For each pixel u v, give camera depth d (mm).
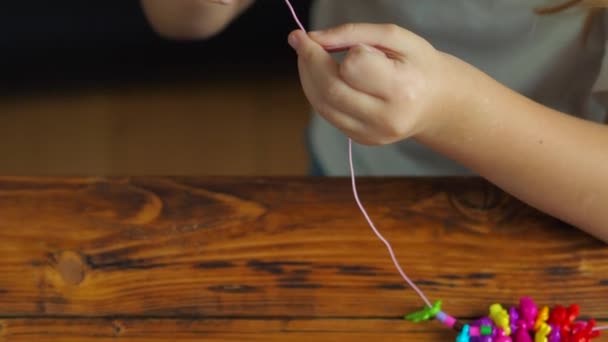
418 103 544
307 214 614
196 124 1492
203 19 773
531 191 604
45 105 1513
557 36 763
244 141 1468
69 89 1521
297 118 1502
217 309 583
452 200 622
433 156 855
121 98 1525
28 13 1407
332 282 591
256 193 622
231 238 604
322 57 540
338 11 869
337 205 618
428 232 609
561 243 608
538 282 596
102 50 1467
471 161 604
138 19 1432
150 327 578
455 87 562
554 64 778
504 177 604
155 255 597
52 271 591
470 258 601
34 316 581
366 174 889
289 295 587
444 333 580
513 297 591
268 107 1520
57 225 606
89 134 1476
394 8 817
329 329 579
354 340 577
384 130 550
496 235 609
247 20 1453
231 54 1510
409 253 601
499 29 783
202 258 597
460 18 793
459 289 591
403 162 871
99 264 594
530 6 755
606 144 599
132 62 1496
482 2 776
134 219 609
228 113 1510
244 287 588
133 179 627
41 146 1453
